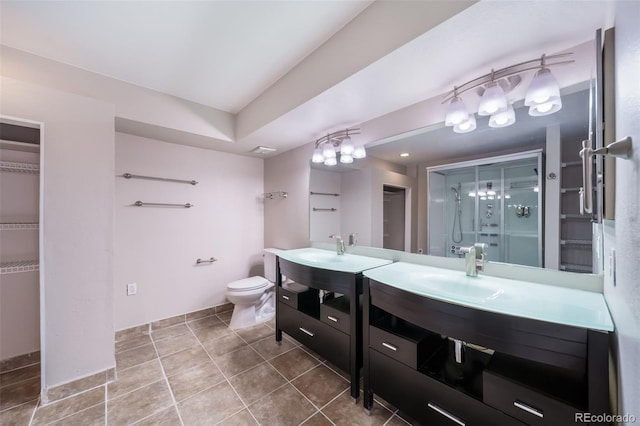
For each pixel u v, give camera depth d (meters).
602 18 1.01
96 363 1.77
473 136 1.60
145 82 2.09
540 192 1.37
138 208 2.53
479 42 1.17
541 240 1.37
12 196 1.99
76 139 1.72
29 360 2.02
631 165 0.58
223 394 1.69
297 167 2.90
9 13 1.37
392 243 2.04
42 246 1.60
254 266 3.38
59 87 1.80
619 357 0.76
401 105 1.84
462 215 1.66
